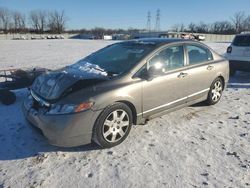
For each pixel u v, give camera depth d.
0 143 4.21
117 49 5.07
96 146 4.14
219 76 5.96
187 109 5.80
